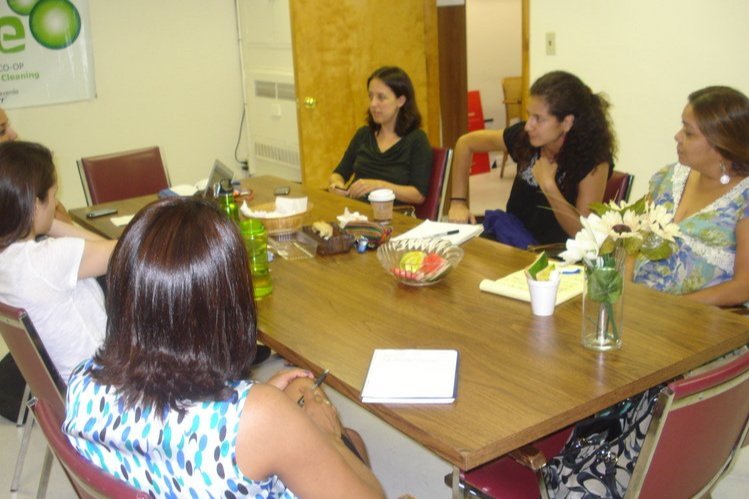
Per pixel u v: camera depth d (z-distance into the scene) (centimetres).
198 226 107
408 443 268
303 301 204
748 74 354
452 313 192
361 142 362
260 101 530
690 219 228
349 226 253
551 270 191
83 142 501
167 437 105
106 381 111
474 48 683
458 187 333
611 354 165
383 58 501
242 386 109
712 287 219
